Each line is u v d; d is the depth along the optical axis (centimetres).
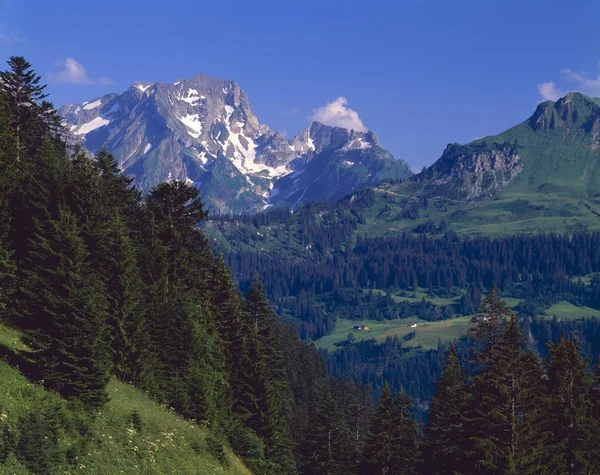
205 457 4384
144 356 5197
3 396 3122
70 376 3697
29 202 5025
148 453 3656
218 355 6819
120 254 5084
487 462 4666
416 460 7019
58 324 3722
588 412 5356
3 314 4419
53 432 3000
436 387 6812
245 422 6838
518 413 4894
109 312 4938
